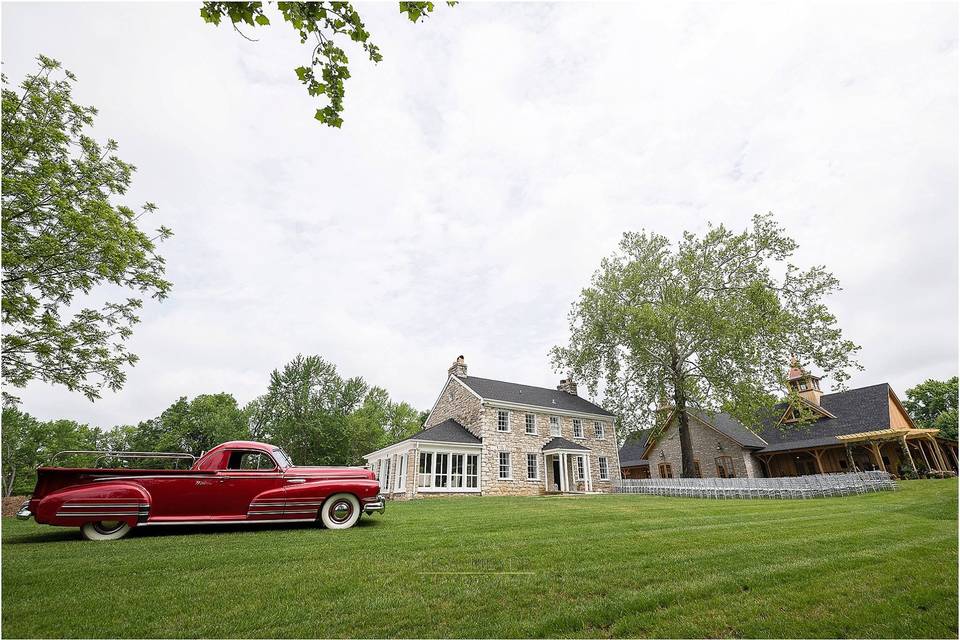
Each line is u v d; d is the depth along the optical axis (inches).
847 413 1263.5
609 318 1163.9
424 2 177.0
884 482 788.0
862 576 203.8
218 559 234.4
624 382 1194.0
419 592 183.2
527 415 1154.7
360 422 2065.7
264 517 332.8
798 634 145.6
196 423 2393.0
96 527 300.8
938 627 147.4
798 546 268.7
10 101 519.8
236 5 160.6
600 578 202.4
